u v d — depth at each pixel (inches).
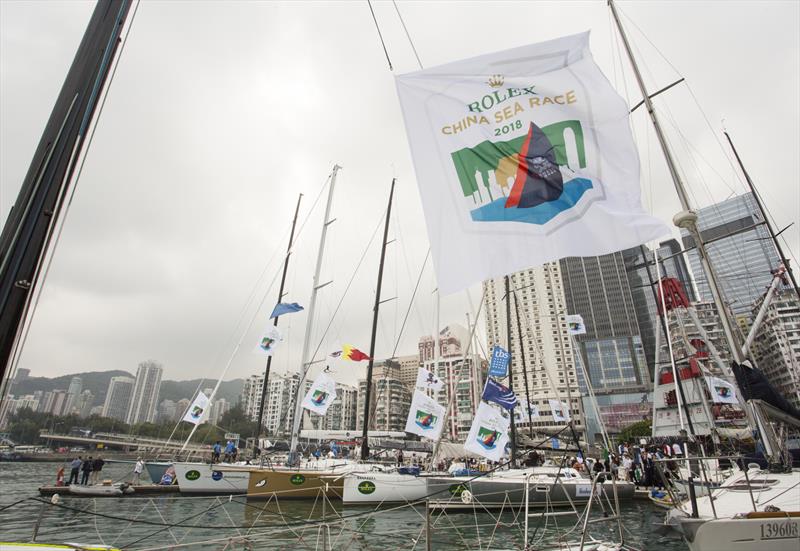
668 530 467.8
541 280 4175.7
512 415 817.5
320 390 797.9
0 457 2504.9
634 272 4909.0
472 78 218.7
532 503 638.5
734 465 504.4
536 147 204.5
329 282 997.2
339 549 422.9
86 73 142.1
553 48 218.2
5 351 109.3
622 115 203.5
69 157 130.6
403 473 737.0
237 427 3267.7
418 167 205.9
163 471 915.4
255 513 639.1
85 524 552.4
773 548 217.9
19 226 119.6
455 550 419.8
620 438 2748.5
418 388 693.9
